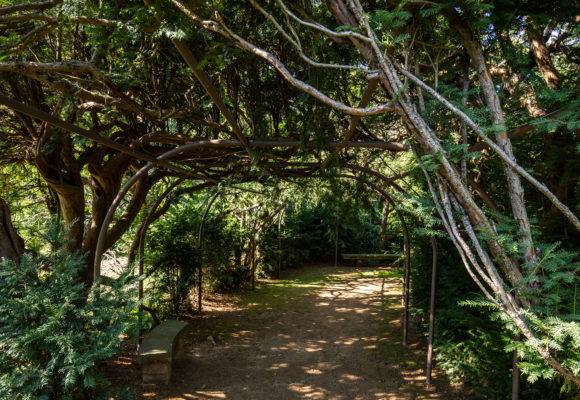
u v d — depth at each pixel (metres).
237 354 4.64
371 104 3.55
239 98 3.37
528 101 2.47
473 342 3.37
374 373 4.12
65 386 2.13
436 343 4.05
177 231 5.78
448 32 1.95
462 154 1.83
